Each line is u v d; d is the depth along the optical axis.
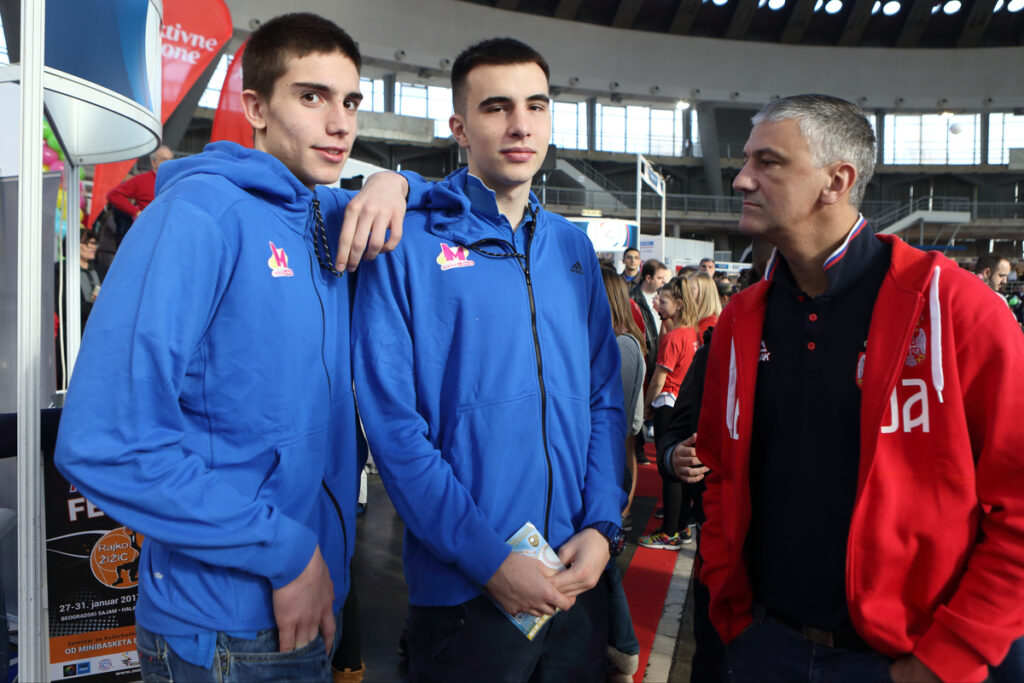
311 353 1.18
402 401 1.33
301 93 1.21
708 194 32.31
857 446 1.22
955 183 33.25
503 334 1.37
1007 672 1.18
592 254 1.62
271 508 1.08
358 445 1.53
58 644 1.81
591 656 1.49
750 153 1.27
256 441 1.11
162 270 1.02
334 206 1.39
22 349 1.29
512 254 1.41
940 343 1.12
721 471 1.49
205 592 1.07
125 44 1.89
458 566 1.29
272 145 1.24
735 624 1.41
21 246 1.29
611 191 31.73
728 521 1.39
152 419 1.00
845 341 1.24
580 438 1.46
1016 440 1.08
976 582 1.10
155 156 5.10
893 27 31.00
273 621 1.11
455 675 1.35
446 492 1.29
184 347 1.03
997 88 31.22
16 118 1.97
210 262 1.06
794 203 1.23
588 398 1.51
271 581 1.07
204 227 1.06
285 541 1.07
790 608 1.29
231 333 1.09
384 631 2.84
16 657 1.99
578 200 29.84
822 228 1.25
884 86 31.42
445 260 1.37
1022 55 30.73
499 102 1.35
